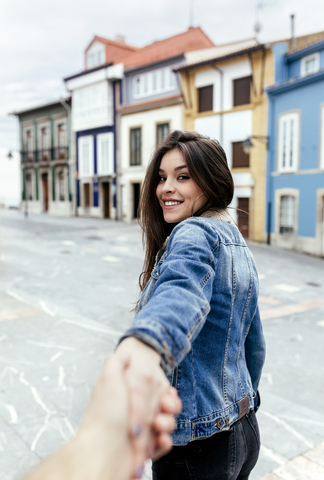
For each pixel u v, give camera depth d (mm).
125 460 362
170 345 567
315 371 4770
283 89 16766
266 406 3711
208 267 814
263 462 2773
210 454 1026
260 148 17953
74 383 3891
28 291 8031
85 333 5484
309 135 15938
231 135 19078
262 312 7648
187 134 1115
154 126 23188
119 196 25906
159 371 489
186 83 20672
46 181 32500
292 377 4547
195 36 24656
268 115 17609
